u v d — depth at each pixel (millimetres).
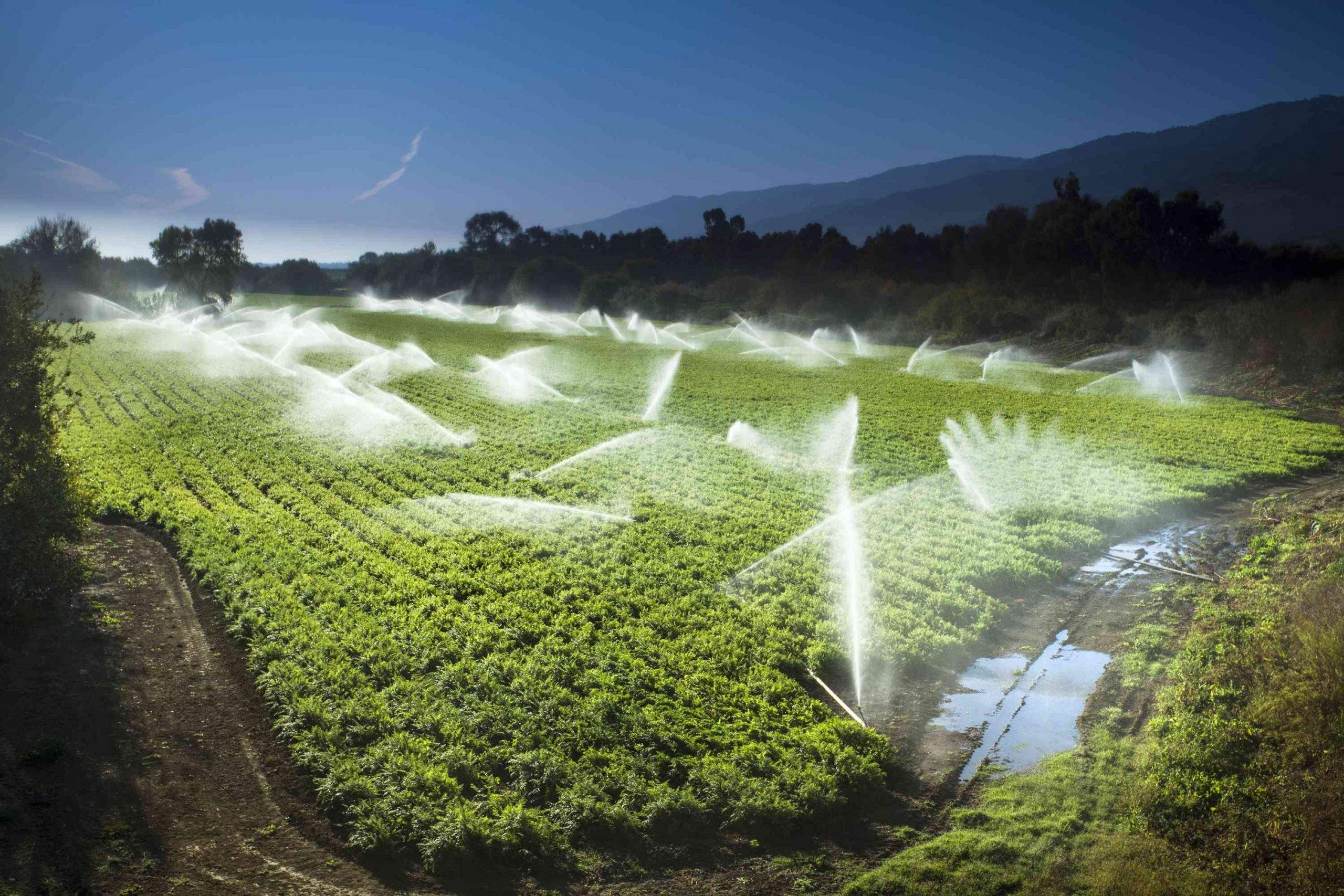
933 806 11539
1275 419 38906
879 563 20406
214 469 27969
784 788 11641
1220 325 56469
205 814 11078
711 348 72938
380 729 12797
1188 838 10391
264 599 17141
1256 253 79625
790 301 97375
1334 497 26000
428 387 46625
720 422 38375
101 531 21609
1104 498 25781
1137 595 18875
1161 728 12773
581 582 18797
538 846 10508
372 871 10141
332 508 24281
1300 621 13805
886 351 72188
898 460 31266
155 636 15984
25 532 15945
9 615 15656
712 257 134750
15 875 9617
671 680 14469
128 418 36438
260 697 13984
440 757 12047
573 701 13680
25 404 16922
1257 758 11227
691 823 11039
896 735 13312
